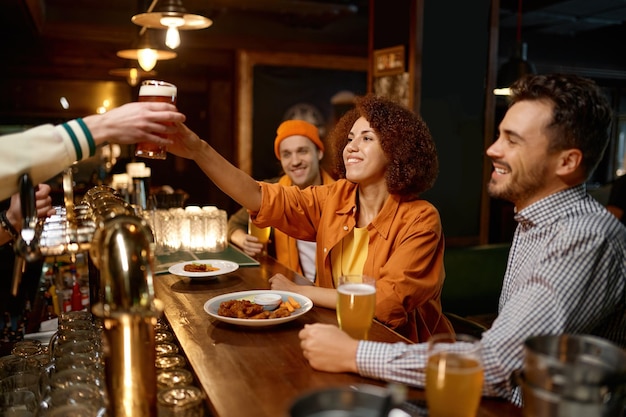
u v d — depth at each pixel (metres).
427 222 1.93
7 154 1.08
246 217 3.28
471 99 4.63
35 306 2.67
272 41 7.66
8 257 3.75
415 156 1.94
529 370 0.96
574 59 8.09
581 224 1.27
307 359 1.34
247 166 7.68
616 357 0.97
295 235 2.25
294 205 2.16
